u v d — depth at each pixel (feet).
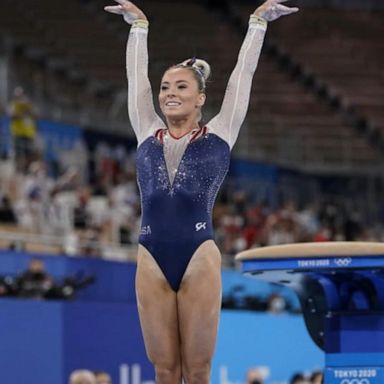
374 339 58.03
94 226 154.61
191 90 47.83
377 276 57.16
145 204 47.16
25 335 107.34
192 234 46.11
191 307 45.42
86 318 113.80
